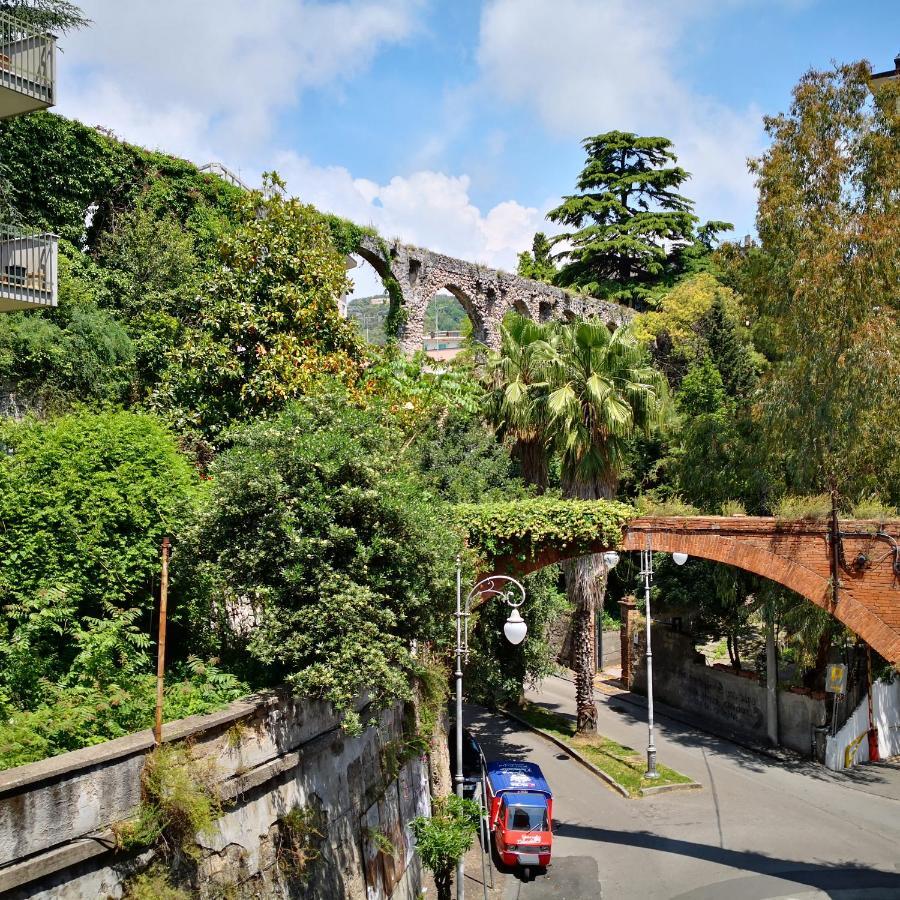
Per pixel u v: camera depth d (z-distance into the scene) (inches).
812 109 923.4
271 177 782.5
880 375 858.1
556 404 938.1
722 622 1216.8
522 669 1028.5
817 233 897.5
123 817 318.3
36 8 709.9
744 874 678.5
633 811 831.1
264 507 455.5
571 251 2224.4
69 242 926.4
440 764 703.1
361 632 434.6
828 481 903.1
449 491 852.6
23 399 764.6
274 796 412.2
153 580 464.4
